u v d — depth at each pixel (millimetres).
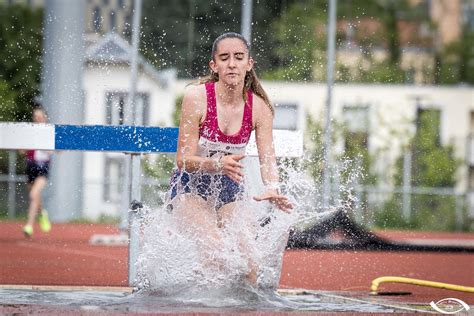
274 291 9953
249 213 10055
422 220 37562
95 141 11297
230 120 10078
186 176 10062
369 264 17484
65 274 14477
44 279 13492
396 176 38438
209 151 10180
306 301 9859
